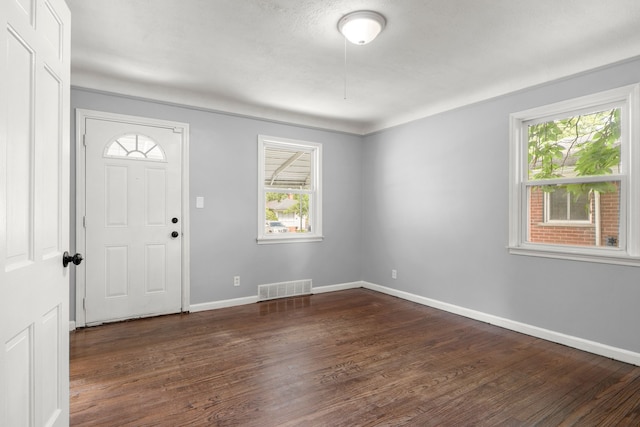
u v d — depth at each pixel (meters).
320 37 2.52
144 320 3.51
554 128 3.11
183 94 3.68
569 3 2.09
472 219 3.64
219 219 3.98
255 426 1.80
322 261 4.77
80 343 2.90
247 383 2.25
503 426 1.82
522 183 3.29
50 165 1.41
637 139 2.56
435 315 3.74
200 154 3.85
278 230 4.55
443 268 3.94
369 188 5.00
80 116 3.24
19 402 1.16
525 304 3.21
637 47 2.52
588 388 2.21
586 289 2.82
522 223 3.28
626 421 1.87
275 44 2.62
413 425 1.82
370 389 2.18
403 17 2.24
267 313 3.79
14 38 1.13
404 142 4.45
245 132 4.14
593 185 2.85
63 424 1.52
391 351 2.78
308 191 4.73
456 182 3.81
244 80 3.33
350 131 4.95
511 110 3.31
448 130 3.89
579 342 2.84
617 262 2.64
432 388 2.20
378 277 4.86
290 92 3.65
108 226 3.38
